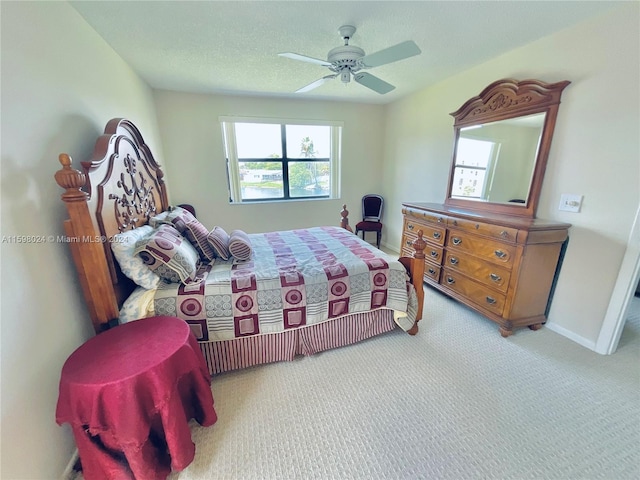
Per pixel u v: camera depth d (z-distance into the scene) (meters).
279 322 1.83
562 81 2.03
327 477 1.21
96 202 1.47
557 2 1.70
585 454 1.31
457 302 2.81
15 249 1.08
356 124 4.50
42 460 1.13
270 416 1.52
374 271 2.02
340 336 2.05
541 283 2.18
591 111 1.93
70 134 1.56
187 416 1.36
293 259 2.14
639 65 1.69
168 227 2.02
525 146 2.33
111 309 1.49
